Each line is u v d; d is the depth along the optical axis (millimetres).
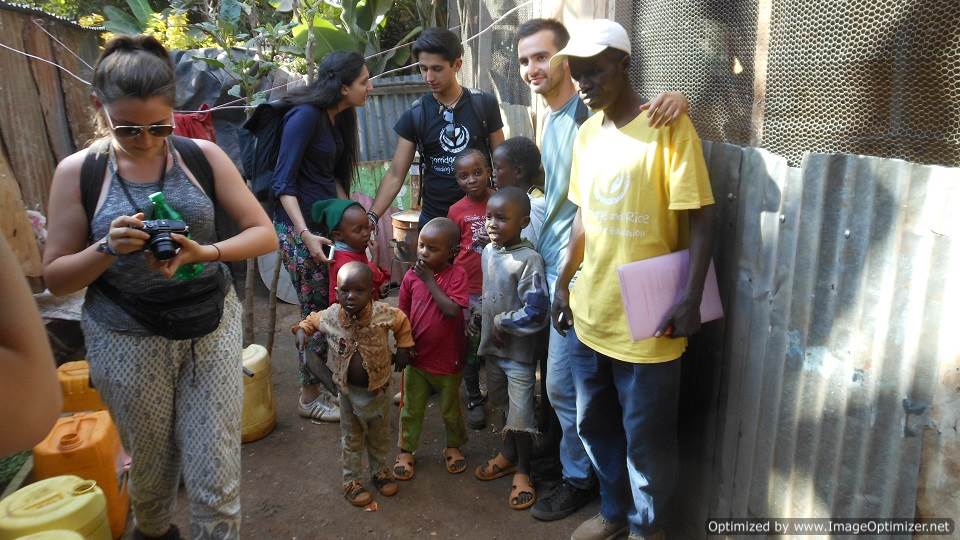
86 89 5980
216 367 2248
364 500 3098
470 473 3354
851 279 1854
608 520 2734
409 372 3260
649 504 2441
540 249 3072
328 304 3789
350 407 3033
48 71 5438
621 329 2301
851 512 1924
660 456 2395
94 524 2463
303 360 3781
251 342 4645
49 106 5449
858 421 1871
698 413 2557
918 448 1723
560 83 2971
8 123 4953
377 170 6930
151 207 2105
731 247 2322
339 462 3496
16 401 853
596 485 3072
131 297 2135
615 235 2271
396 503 3137
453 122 3801
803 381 2031
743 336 2283
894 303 1743
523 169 3328
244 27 7844
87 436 2846
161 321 2137
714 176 2381
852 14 1859
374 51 8562
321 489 3262
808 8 1991
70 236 2086
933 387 1673
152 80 1923
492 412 3932
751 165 2191
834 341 1920
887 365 1774
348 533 2943
